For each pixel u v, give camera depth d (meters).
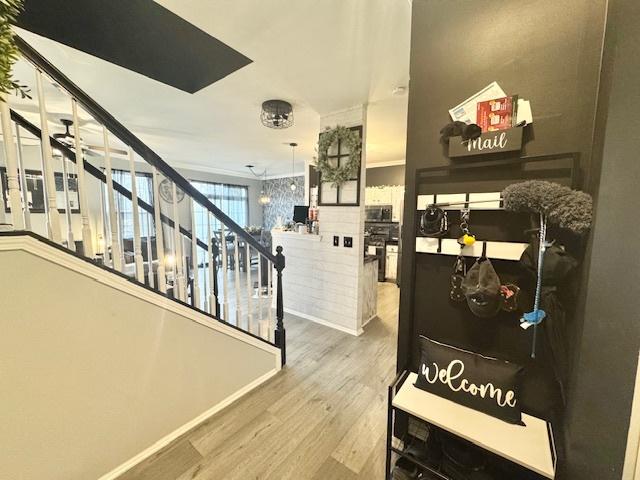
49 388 1.15
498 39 1.16
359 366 2.41
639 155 0.66
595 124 0.96
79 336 1.22
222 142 4.61
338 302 3.18
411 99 1.39
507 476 1.19
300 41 1.78
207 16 1.55
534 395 1.18
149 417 1.50
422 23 1.34
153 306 1.47
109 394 1.34
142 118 3.40
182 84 2.41
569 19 1.01
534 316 1.01
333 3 1.45
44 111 1.10
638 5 0.67
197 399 1.72
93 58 2.10
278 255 2.28
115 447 1.38
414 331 1.48
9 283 1.02
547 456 0.95
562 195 0.91
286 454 1.51
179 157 5.95
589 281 0.80
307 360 2.51
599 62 0.96
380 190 5.81
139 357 1.43
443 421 1.11
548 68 1.06
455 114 1.25
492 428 1.07
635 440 0.66
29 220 1.39
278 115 2.82
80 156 1.23
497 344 1.27
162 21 1.66
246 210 8.45
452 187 1.32
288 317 3.54
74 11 1.59
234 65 2.09
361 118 2.82
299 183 8.01
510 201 1.00
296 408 1.87
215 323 1.79
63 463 1.21
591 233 0.84
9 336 1.04
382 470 1.42
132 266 2.95
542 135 1.09
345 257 3.08
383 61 2.01
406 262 1.47
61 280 1.15
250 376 2.06
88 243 1.28
